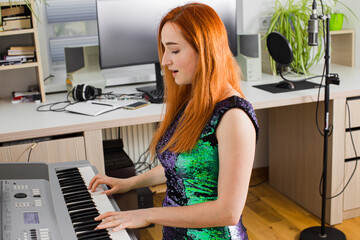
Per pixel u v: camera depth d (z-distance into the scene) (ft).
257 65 9.60
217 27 4.07
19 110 8.26
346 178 9.01
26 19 8.43
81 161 5.79
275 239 8.68
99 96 8.89
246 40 9.59
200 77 4.09
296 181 10.00
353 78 9.44
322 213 8.52
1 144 7.02
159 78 9.25
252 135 4.01
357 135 8.87
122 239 3.89
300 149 9.71
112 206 4.57
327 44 7.73
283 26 10.03
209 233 4.41
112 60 8.69
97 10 8.39
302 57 9.95
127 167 8.29
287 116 9.98
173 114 4.77
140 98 8.68
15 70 9.48
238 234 4.46
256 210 9.84
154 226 9.30
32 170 5.04
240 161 3.94
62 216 4.20
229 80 4.36
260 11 10.72
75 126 7.14
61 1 10.05
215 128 4.10
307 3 10.76
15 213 4.08
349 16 10.98
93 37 10.57
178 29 4.07
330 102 8.57
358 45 10.87
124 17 8.62
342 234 8.63
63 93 9.62
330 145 8.79
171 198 4.62
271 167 10.87
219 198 4.01
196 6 4.15
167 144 4.45
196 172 4.31
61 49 10.35
